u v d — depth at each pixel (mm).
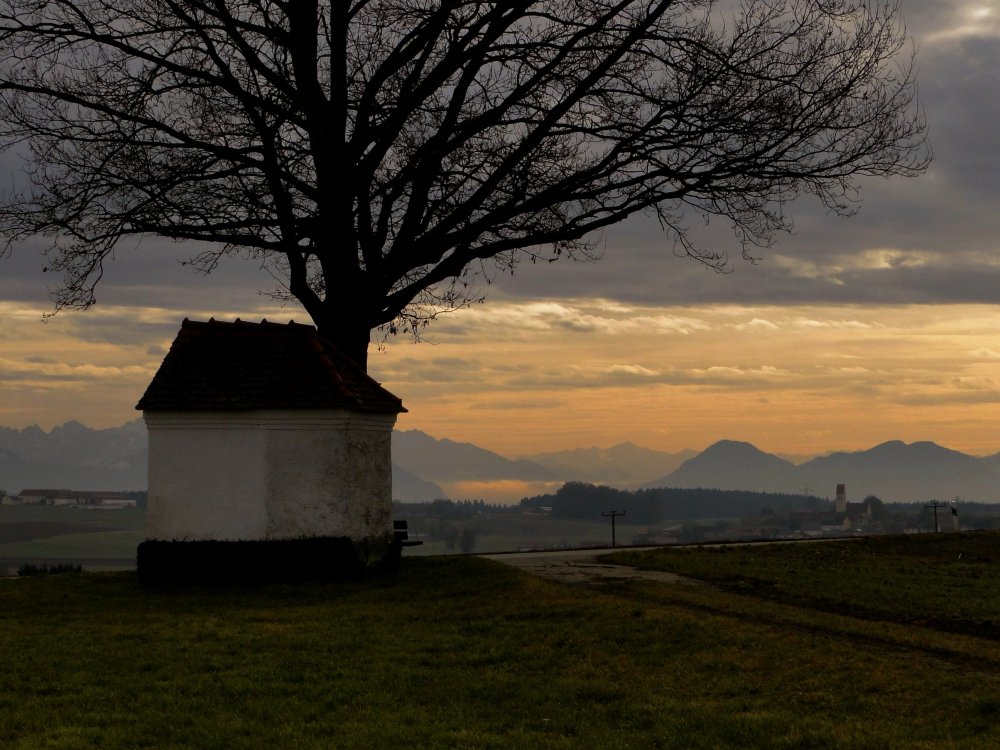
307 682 14586
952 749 10883
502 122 25234
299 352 23375
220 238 26703
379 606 19984
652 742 11945
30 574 28750
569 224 26188
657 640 16250
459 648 16438
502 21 24641
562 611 18406
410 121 27375
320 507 22609
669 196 25531
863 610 19578
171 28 24844
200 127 27219
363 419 23234
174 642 16922
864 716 12414
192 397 22500
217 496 22578
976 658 14836
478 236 26359
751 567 25391
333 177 25234
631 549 33031
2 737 12000
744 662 14852
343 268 25969
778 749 11391
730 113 24594
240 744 11906
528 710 13414
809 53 25125
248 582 22312
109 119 25641
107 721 12781
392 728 12477
